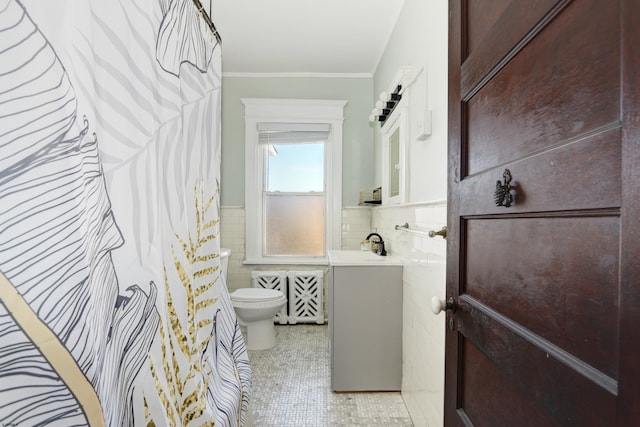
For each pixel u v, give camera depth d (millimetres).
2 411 533
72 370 591
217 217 1491
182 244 1125
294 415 1949
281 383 2299
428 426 1636
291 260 3562
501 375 726
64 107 608
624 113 427
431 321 1607
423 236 1746
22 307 552
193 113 1267
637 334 407
